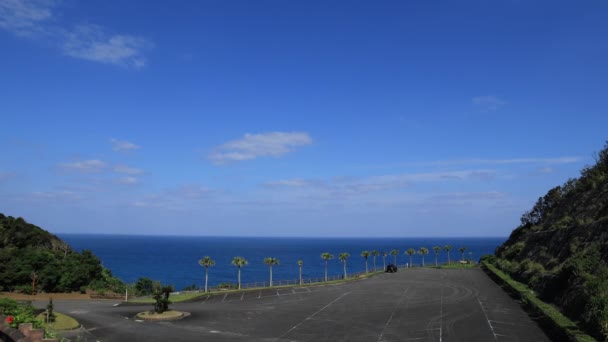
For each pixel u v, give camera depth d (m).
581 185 55.66
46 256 63.91
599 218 40.31
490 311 37.16
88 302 53.97
